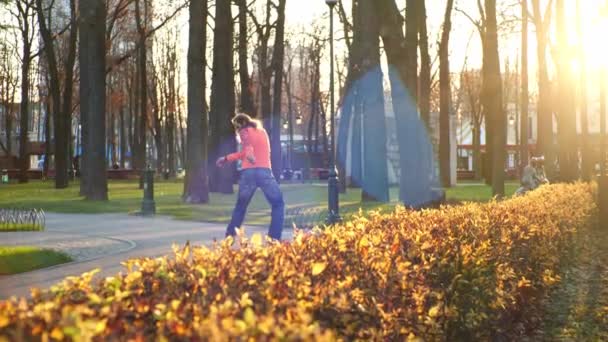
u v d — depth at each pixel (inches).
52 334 128.6
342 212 906.7
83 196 1405.0
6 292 382.3
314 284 196.7
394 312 216.1
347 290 200.2
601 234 839.7
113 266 480.4
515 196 741.3
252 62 2422.5
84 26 1395.2
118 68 2598.4
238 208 552.1
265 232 715.4
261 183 546.0
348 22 1726.1
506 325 346.6
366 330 193.6
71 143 2586.1
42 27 1923.0
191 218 919.7
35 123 3806.6
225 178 1493.6
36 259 497.4
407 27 918.4
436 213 403.2
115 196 1449.3
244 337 131.4
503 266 341.1
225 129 1496.1
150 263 192.4
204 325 134.6
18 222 847.1
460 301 284.0
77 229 772.6
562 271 533.3
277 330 135.5
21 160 2274.9
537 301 421.4
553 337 368.2
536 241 428.8
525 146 1814.7
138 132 2615.7
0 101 2755.9
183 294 168.1
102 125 1277.1
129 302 160.9
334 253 233.6
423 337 233.6
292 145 3021.7
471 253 301.4
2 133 3651.6
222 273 184.5
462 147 3383.4
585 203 804.6
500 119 1178.6
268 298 169.5
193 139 1204.5
